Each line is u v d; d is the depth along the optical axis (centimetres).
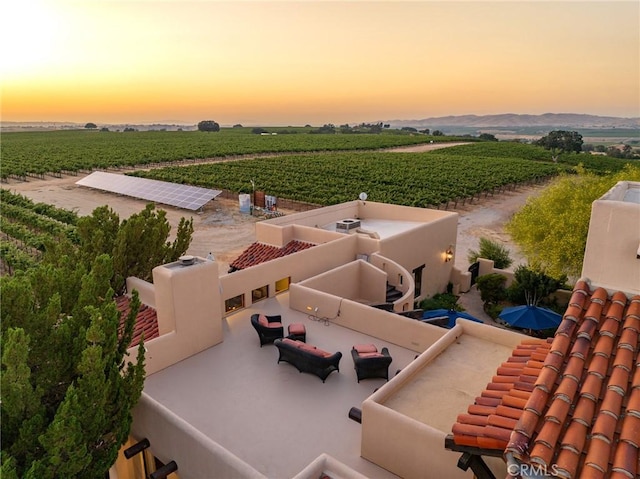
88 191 5291
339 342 1138
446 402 792
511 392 548
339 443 795
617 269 540
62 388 647
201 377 993
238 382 976
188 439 690
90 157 8344
